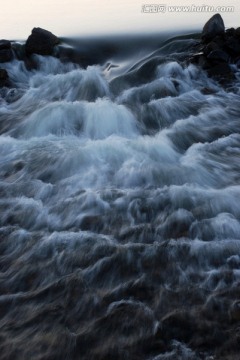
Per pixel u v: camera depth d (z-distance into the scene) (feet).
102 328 17.60
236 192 26.58
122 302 18.85
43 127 39.52
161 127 40.06
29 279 20.71
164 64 51.52
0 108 47.26
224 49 51.83
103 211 25.73
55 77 51.75
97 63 59.77
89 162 31.45
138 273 20.57
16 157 34.19
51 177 30.42
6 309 18.94
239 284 19.58
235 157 32.68
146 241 22.88
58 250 22.48
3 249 23.06
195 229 23.44
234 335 16.98
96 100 44.16
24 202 27.35
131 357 16.31
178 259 21.27
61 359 16.38
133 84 50.83
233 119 40.06
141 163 30.89
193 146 34.73
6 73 53.52
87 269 20.99
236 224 23.53
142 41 63.21
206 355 16.26
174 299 18.90
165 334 17.19
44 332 17.60
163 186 28.14
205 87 47.16
